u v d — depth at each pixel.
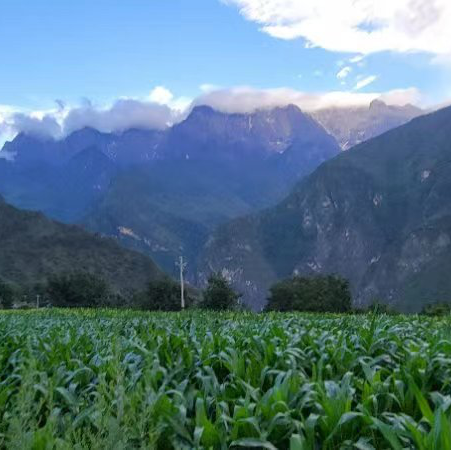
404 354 8.35
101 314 25.92
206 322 15.04
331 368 7.58
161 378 7.32
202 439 5.05
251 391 6.00
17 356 9.52
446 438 4.10
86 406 6.29
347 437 5.33
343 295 72.00
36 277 134.50
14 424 4.14
